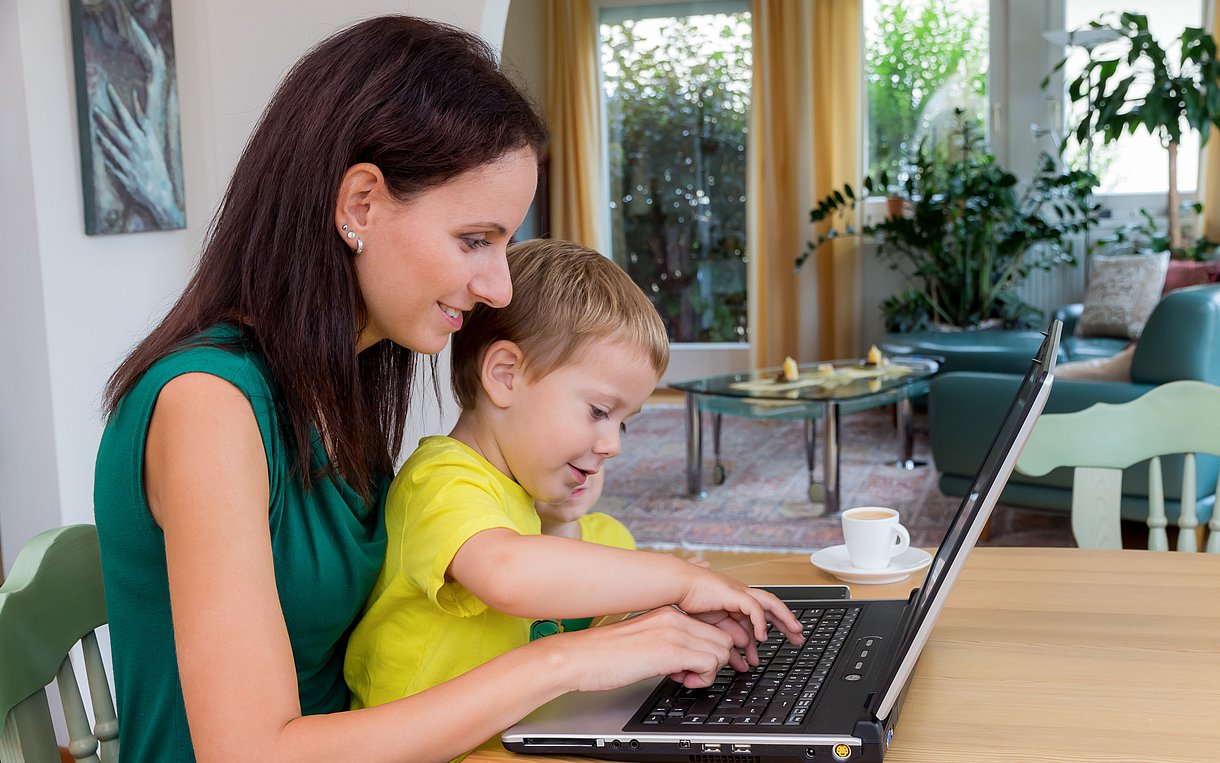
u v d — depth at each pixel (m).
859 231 7.31
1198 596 1.34
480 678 0.95
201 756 0.89
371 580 1.12
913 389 4.90
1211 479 3.57
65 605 1.16
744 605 1.09
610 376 1.17
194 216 3.01
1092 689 1.06
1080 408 3.71
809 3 7.18
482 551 1.04
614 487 5.17
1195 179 6.79
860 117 7.28
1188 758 0.92
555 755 0.99
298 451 1.02
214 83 3.00
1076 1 6.92
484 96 0.99
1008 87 7.11
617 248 8.02
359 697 1.17
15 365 2.58
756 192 7.52
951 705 1.04
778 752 0.92
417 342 1.03
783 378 4.98
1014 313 6.72
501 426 1.20
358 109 0.97
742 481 5.21
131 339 2.82
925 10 7.20
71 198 2.62
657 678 1.14
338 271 1.00
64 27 2.59
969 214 6.66
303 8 2.90
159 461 0.96
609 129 7.91
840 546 1.63
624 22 7.77
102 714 1.21
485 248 1.02
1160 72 6.10
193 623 0.90
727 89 7.68
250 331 1.02
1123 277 6.14
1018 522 4.30
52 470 2.60
